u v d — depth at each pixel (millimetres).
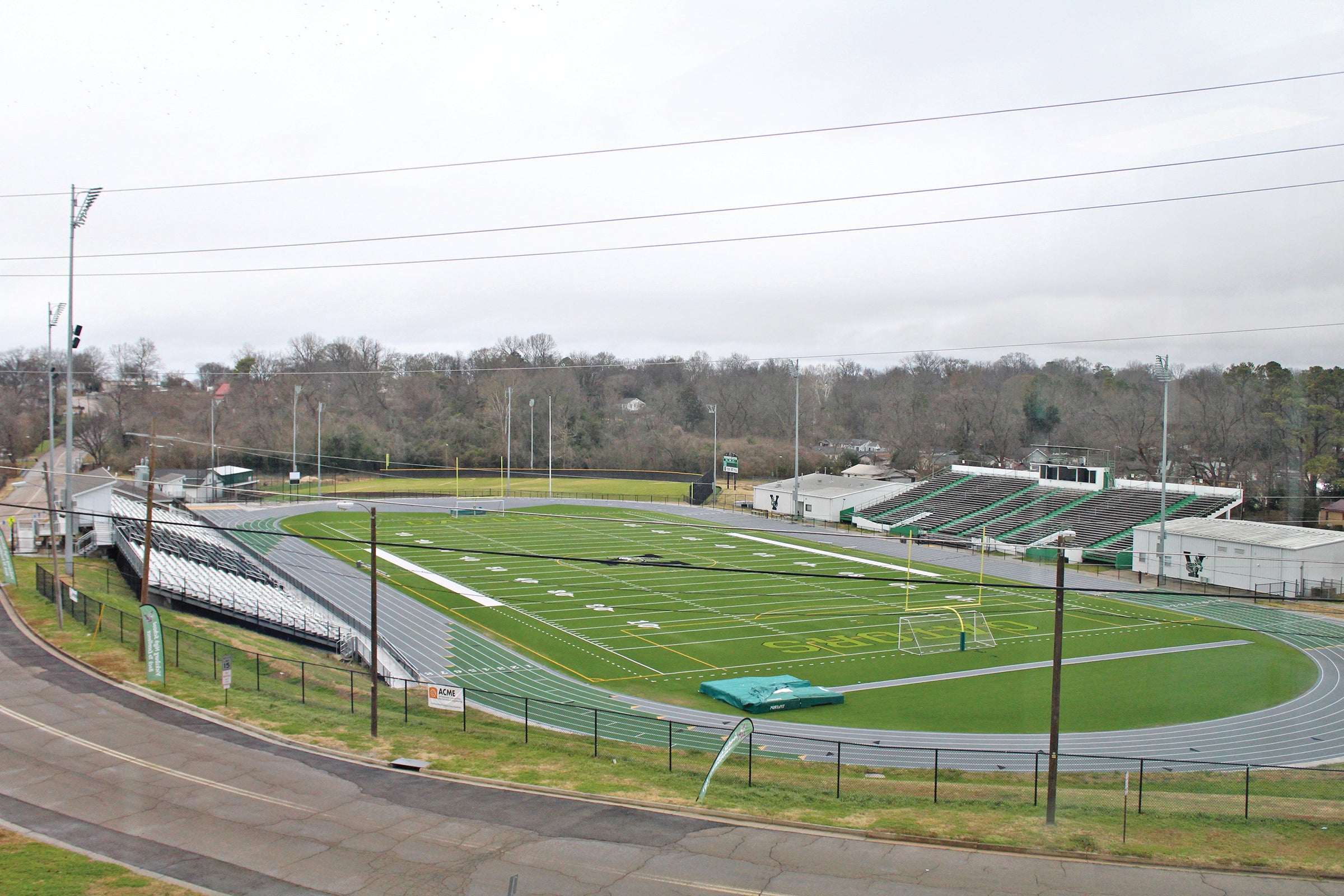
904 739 36312
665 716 38656
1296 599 58000
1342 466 71812
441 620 55562
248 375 152250
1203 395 87688
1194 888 21141
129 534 66188
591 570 73625
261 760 28641
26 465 117875
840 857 22625
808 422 173125
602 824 24531
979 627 56250
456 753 30531
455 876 21219
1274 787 30875
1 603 46469
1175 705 41469
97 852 21828
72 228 53406
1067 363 133000
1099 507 90750
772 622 57062
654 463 156625
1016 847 23250
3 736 29375
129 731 30422
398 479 142250
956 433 144250
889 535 95375
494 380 169125
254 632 51594
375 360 178250
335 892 20328
